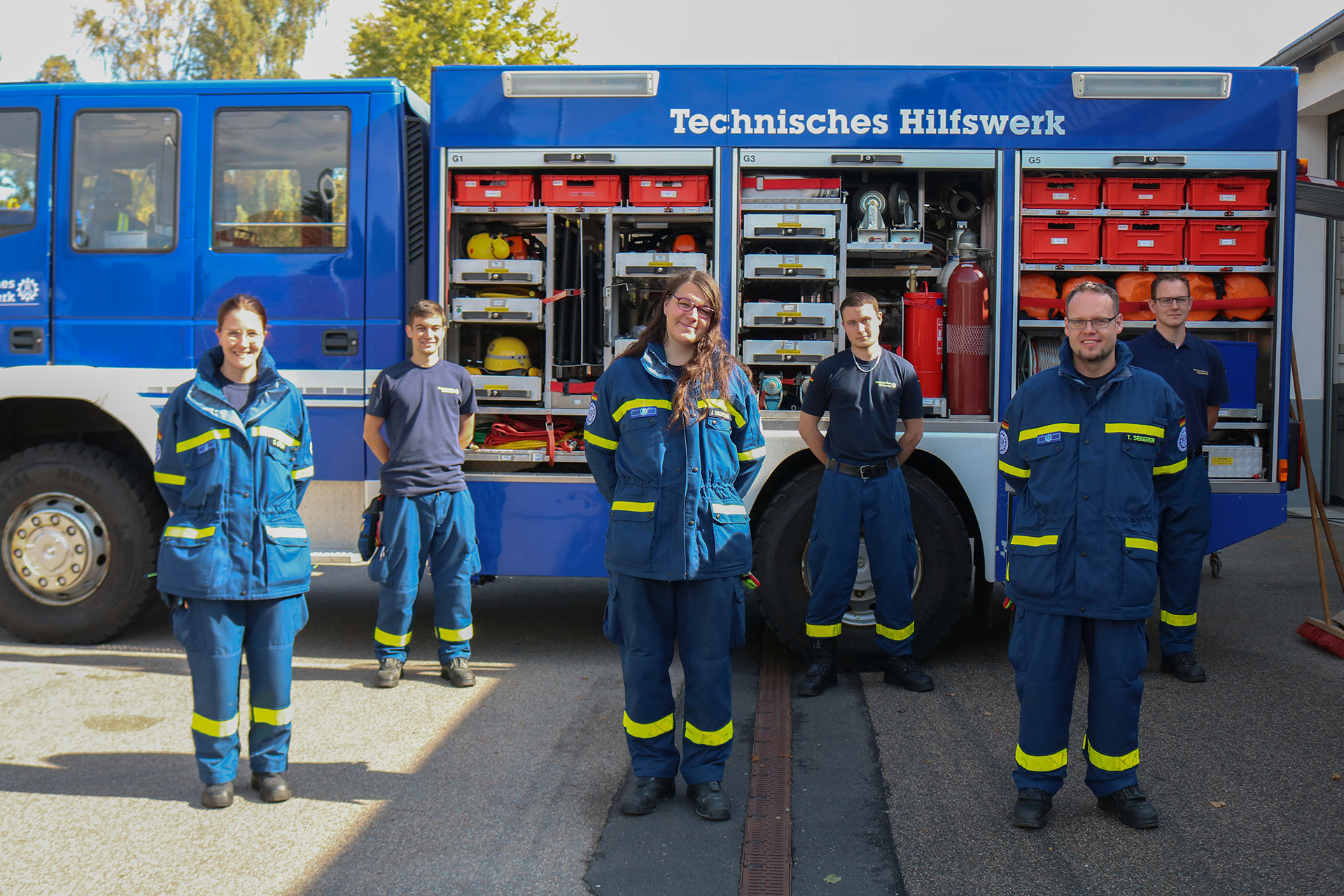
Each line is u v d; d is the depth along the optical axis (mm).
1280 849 2869
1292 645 5062
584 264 5000
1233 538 4844
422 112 5215
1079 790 3348
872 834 2998
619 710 4145
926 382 4934
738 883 2691
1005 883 2691
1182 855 2844
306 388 4895
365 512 4480
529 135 4848
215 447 3088
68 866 2773
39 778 3400
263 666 3203
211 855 2844
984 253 4941
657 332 3268
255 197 4941
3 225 5039
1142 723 3941
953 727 3951
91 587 5062
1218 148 4777
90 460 5004
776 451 4801
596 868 2773
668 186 4875
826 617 4395
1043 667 3051
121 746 3715
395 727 3930
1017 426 3189
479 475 4891
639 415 3145
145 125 4973
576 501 4871
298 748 3699
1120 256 4836
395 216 4855
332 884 2678
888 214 5012
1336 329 9273
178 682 4500
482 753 3656
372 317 4871
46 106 5016
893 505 4332
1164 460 3139
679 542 3088
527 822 3078
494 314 4910
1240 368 4832
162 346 4953
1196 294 4859
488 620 5727
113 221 4988
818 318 4820
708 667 3152
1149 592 2982
